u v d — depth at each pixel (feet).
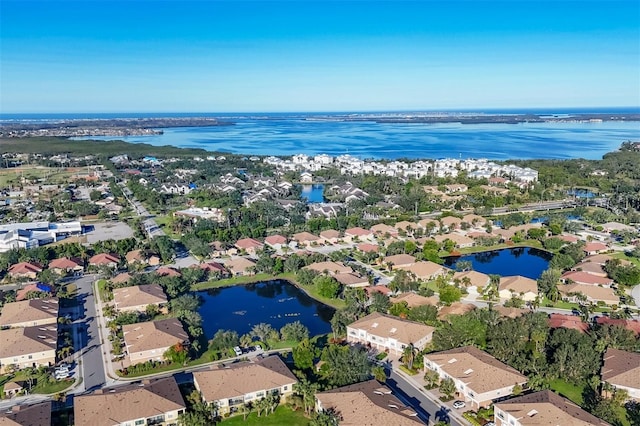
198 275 630.33
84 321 513.45
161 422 342.85
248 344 460.55
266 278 650.84
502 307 528.22
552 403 329.93
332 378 391.04
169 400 349.82
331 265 649.61
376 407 331.77
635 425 331.57
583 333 442.91
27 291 566.36
